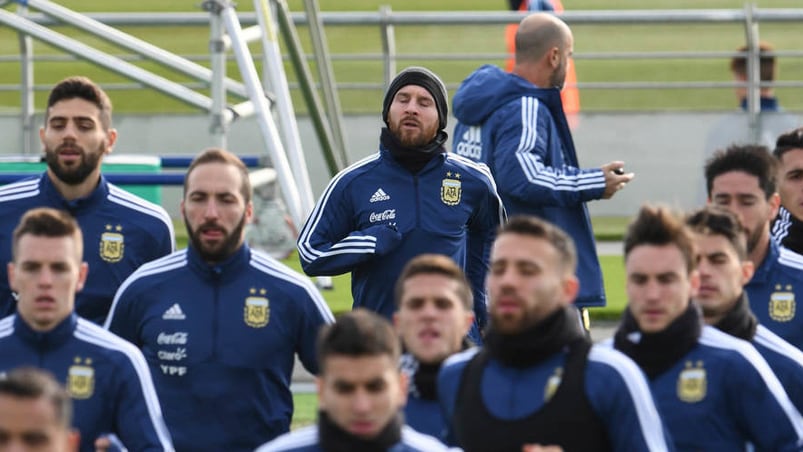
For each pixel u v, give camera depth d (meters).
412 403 13.26
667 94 60.06
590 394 10.95
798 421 12.15
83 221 16.61
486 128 19.62
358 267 17.22
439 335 12.91
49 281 13.33
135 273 15.12
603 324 26.22
